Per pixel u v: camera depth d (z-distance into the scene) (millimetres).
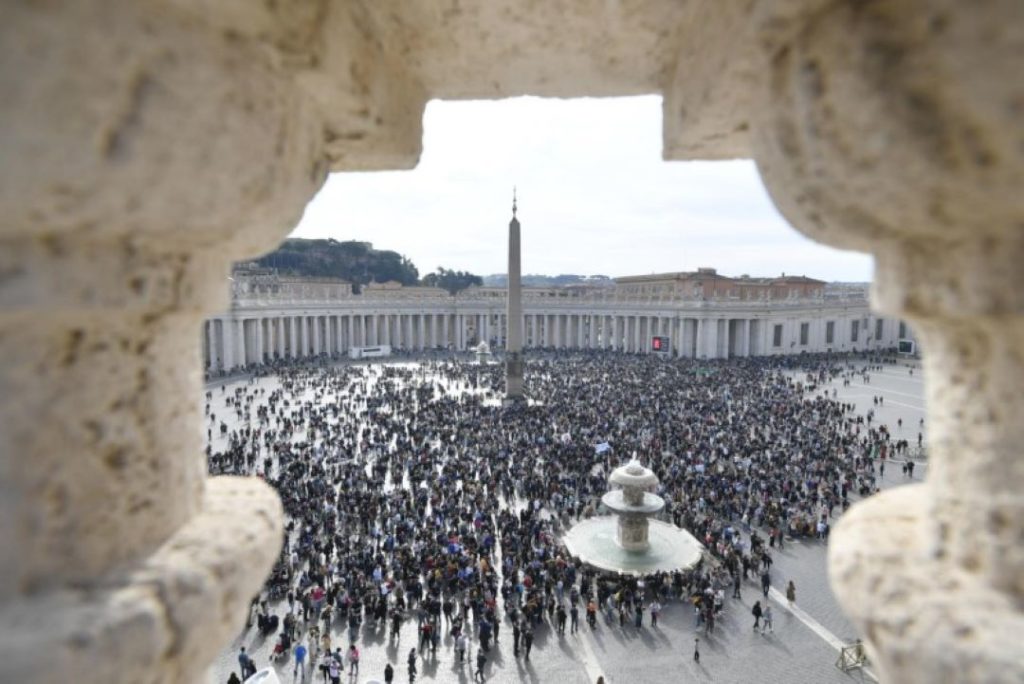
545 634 18547
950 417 2641
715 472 31250
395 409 48906
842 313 95125
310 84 2764
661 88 4430
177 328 2812
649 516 24453
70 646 1975
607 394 53562
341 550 22547
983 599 2297
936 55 1749
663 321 89688
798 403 50031
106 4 1836
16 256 2035
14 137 1761
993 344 2369
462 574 20469
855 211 2391
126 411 2514
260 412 47062
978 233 2186
